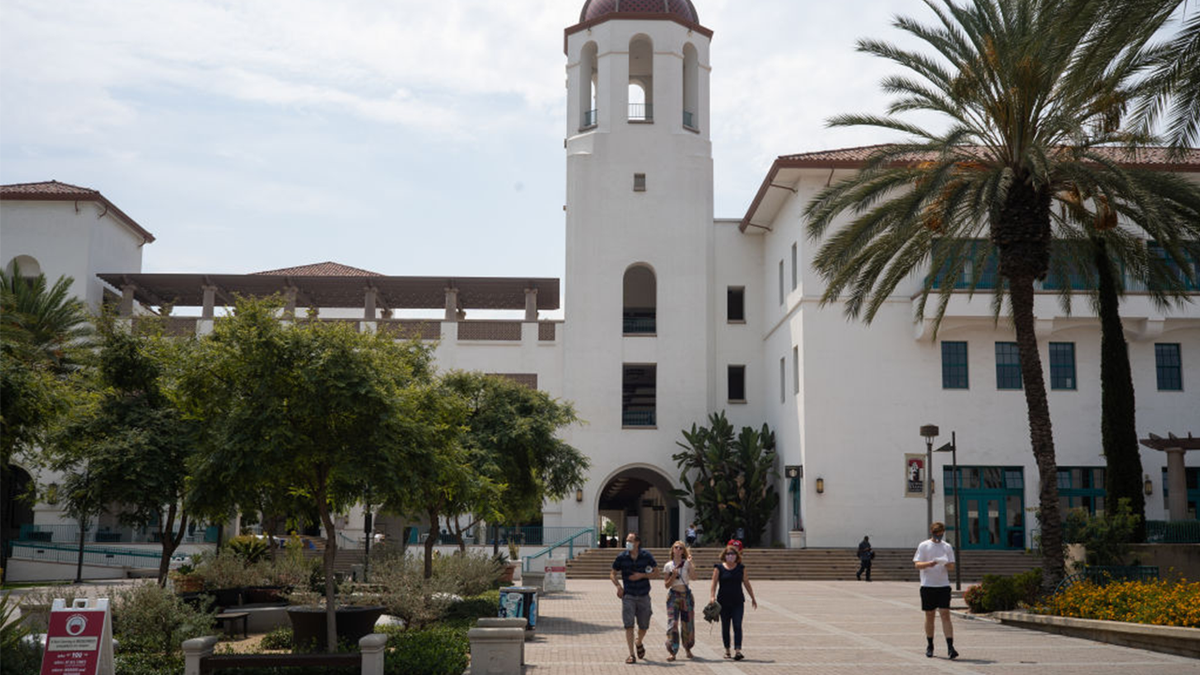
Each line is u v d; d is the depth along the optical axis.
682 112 47.94
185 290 46.69
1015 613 20.67
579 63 48.59
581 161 47.03
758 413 46.38
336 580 24.56
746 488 41.31
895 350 38.19
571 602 26.34
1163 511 37.44
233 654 12.36
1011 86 22.03
